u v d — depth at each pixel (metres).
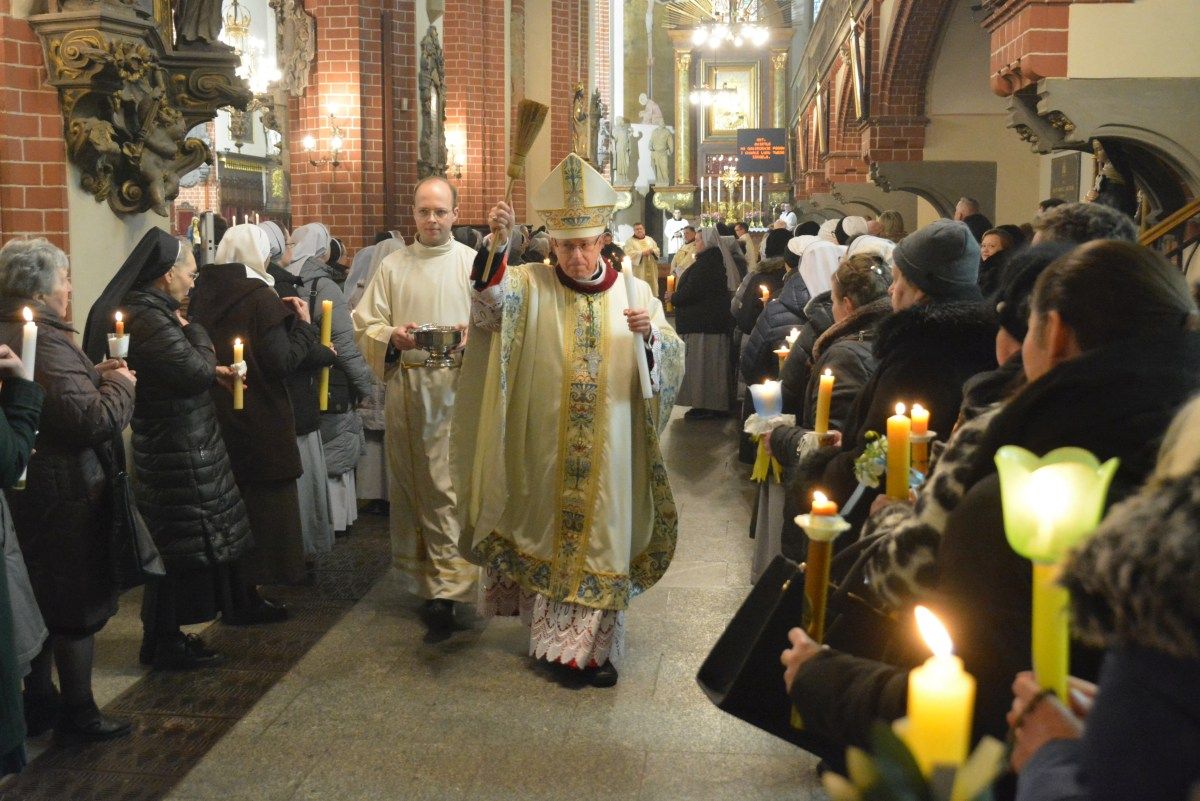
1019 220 14.82
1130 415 1.73
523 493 5.01
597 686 4.86
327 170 14.16
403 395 5.63
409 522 5.71
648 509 5.07
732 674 2.60
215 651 5.18
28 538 4.14
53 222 5.90
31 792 3.90
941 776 1.25
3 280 4.05
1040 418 1.81
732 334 11.85
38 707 4.37
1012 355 2.47
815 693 2.07
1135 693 1.15
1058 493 1.33
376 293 5.79
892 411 3.16
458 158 17.38
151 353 4.79
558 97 21.67
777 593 2.62
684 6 41.28
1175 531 1.12
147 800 3.86
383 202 14.50
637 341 4.82
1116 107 6.75
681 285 11.96
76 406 4.02
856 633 2.36
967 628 1.79
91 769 4.08
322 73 14.05
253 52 19.09
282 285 6.59
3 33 5.66
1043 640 1.43
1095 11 6.88
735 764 4.12
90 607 4.20
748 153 35.56
